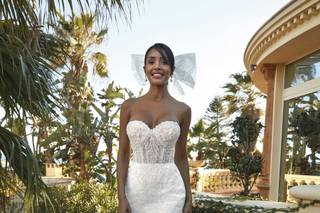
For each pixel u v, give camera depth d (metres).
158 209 2.02
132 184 2.06
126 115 2.13
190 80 2.34
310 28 5.63
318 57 6.65
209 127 16.36
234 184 11.66
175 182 2.08
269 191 8.09
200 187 10.52
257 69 9.31
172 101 2.15
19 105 2.25
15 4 1.77
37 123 2.38
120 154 2.16
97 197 5.14
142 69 2.41
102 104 8.23
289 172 7.55
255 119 6.65
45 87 2.27
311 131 6.25
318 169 6.28
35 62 2.23
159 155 2.06
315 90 6.60
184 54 2.36
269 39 7.02
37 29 1.86
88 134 7.11
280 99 8.23
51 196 2.48
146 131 2.02
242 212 3.24
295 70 7.73
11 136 2.21
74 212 4.93
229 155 6.62
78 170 8.84
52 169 8.61
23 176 2.22
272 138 8.24
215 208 3.42
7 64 2.11
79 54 10.04
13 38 1.96
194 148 12.95
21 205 2.40
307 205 2.72
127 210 2.03
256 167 6.14
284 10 6.00
